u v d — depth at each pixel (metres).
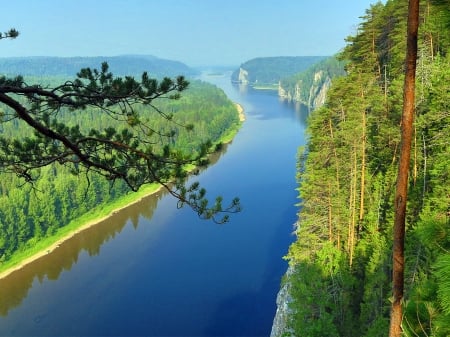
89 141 11.00
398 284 6.94
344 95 47.22
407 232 26.94
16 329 51.31
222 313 49.94
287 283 41.62
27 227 76.69
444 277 5.04
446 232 6.18
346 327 29.05
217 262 61.69
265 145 134.38
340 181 39.62
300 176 46.97
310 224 38.06
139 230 78.38
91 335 48.69
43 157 10.97
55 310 54.81
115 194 96.00
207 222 76.75
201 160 11.16
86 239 77.44
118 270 63.62
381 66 51.94
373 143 41.31
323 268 32.16
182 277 58.81
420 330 6.97
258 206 80.19
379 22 47.38
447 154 26.81
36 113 10.73
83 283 61.00
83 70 10.01
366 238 33.66
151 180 10.88
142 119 11.63
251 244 65.88
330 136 42.81
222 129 163.50
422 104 34.53
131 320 50.56
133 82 10.02
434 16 6.06
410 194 31.92
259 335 45.75
